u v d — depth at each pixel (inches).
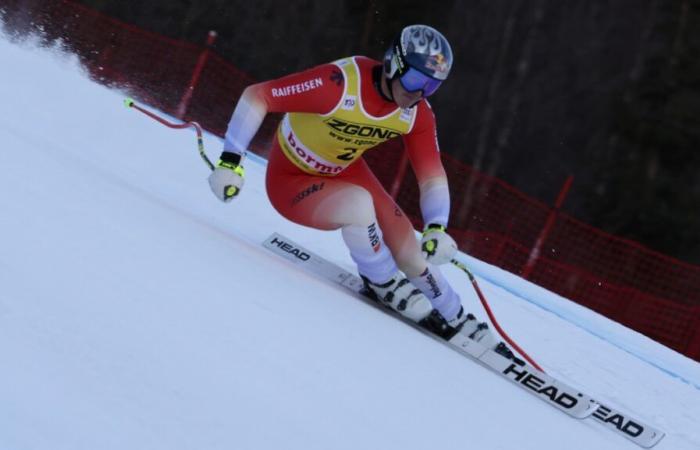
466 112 2377.0
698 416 554.9
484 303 498.3
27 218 306.5
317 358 305.4
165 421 207.8
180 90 1909.4
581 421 438.9
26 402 187.6
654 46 2301.9
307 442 231.9
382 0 2431.1
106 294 269.0
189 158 759.1
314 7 2443.4
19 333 217.6
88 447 181.3
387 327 430.0
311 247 611.2
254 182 793.6
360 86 464.8
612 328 823.7
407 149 502.0
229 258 398.9
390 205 508.1
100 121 769.6
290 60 2415.1
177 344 255.6
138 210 410.3
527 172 2285.9
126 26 1856.5
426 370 372.2
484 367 468.1
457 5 2433.6
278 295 368.2
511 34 2415.1
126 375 221.3
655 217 2140.7
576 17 2401.6
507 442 323.0
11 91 759.1
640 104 2258.9
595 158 2240.4
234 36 2397.9
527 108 2348.7
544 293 871.7
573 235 2070.6
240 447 211.6
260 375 263.6
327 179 498.0
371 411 281.4
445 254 475.8
